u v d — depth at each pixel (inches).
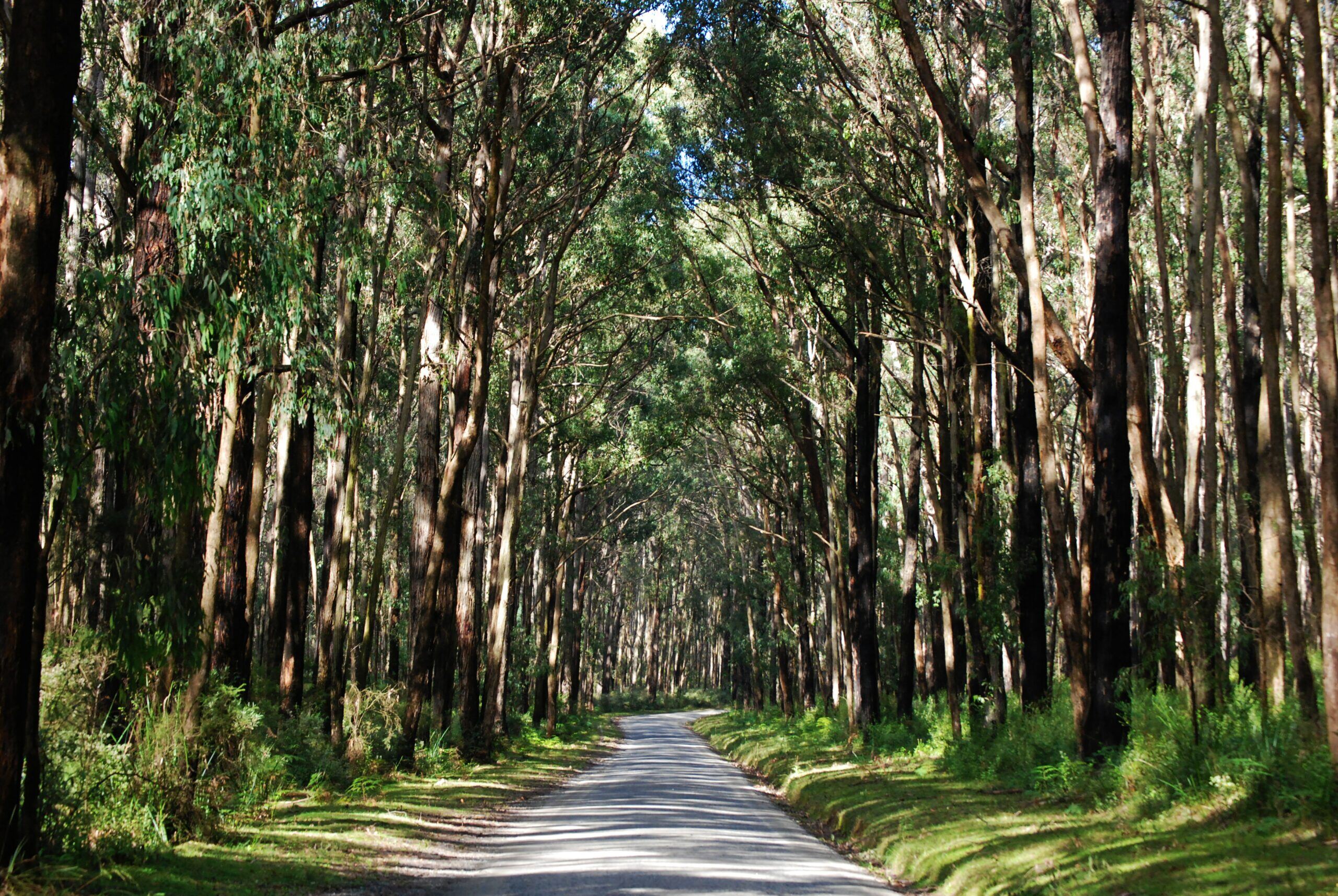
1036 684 821.9
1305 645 487.2
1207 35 610.5
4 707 337.7
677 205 1163.3
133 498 474.6
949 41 855.7
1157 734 520.4
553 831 626.2
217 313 449.4
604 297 1380.4
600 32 947.3
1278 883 301.3
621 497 2418.8
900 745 1028.5
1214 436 623.2
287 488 890.7
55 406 392.8
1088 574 719.1
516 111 979.9
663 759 1443.2
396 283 911.0
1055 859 400.5
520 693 1971.0
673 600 3875.5
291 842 486.0
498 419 1510.8
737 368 1233.4
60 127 364.2
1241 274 926.4
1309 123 426.6
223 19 497.4
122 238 463.2
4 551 342.0
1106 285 599.8
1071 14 600.4
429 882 432.1
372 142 632.4
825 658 1930.4
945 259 931.3
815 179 984.9
